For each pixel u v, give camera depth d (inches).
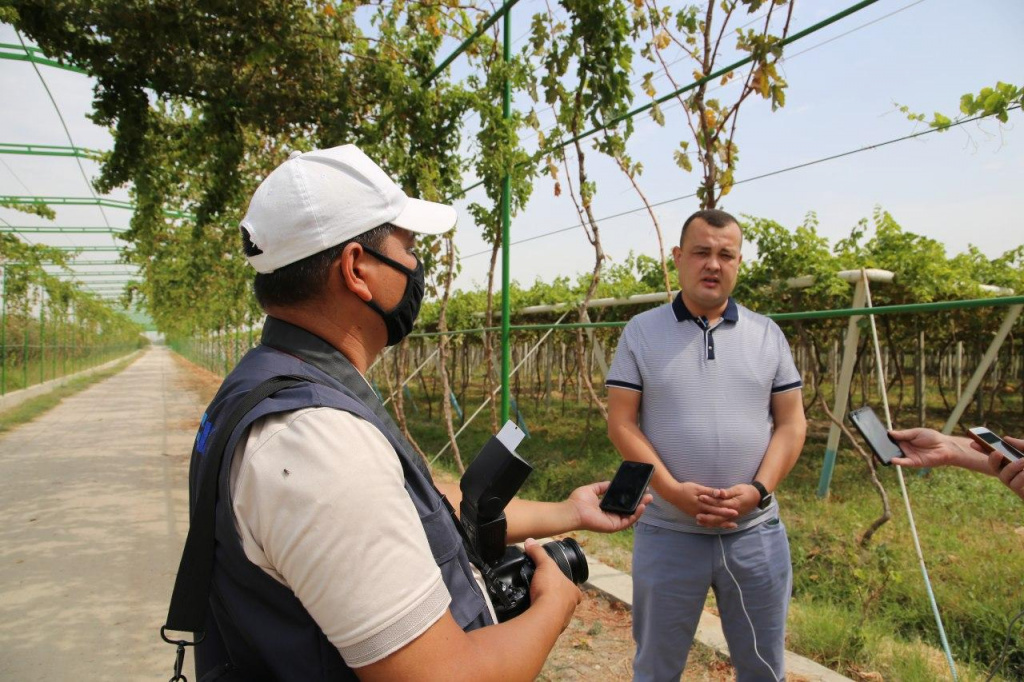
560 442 409.4
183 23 192.7
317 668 37.0
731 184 132.3
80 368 1337.4
